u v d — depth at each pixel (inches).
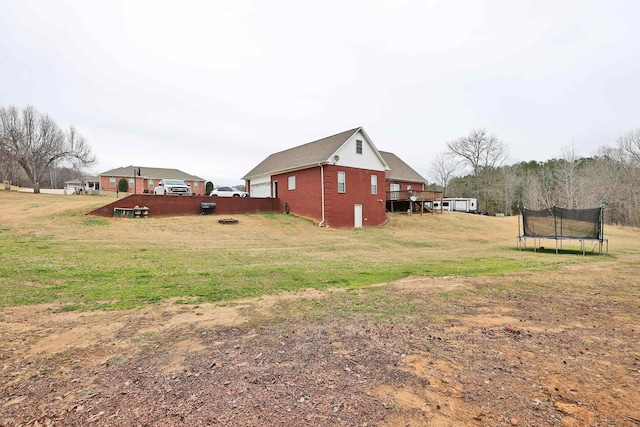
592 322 170.7
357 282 274.4
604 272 338.0
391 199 1171.3
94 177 2244.1
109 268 308.7
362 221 939.3
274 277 290.5
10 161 1344.7
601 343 140.6
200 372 112.4
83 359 123.2
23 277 257.4
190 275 292.2
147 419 84.0
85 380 106.3
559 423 81.9
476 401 93.1
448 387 101.8
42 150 1471.5
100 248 415.8
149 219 690.2
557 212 572.4
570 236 553.3
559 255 508.1
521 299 220.2
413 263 393.7
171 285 252.7
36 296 211.5
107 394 97.1
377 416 85.3
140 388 101.0
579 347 136.1
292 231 746.8
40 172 1477.6
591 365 118.3
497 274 319.0
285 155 1124.5
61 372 112.0
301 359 123.5
